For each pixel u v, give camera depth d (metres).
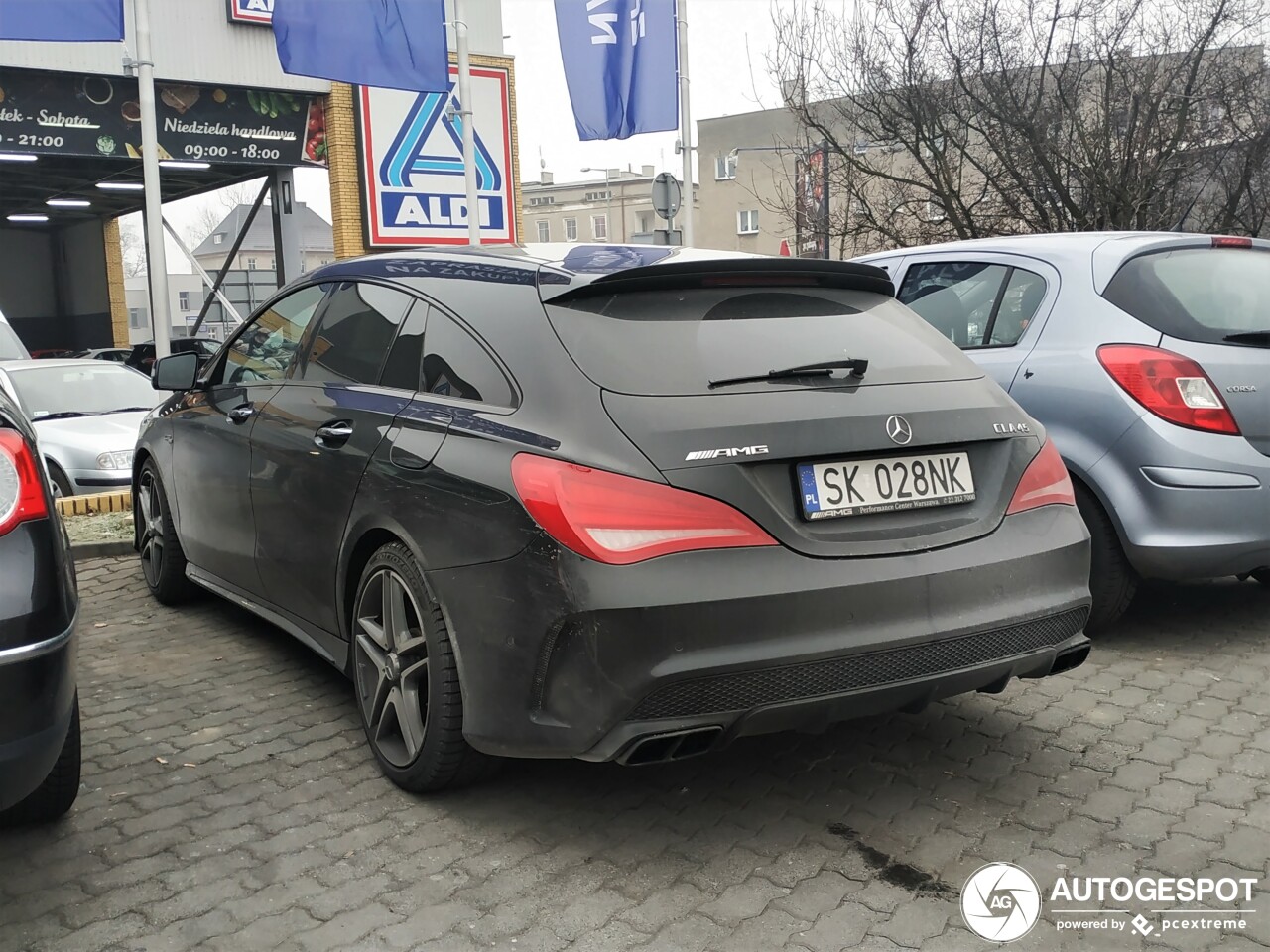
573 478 2.62
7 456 2.40
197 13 17.95
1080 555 3.08
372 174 19.73
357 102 19.47
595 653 2.55
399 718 3.19
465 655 2.86
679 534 2.56
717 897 2.65
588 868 2.80
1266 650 4.39
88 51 17.02
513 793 3.23
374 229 19.88
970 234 14.09
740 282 3.18
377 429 3.34
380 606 3.37
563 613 2.58
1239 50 12.80
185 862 2.86
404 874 2.78
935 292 5.19
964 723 3.72
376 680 3.36
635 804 3.15
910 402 2.95
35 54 16.59
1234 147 13.21
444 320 3.33
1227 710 3.77
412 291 3.56
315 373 3.95
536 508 2.65
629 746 2.55
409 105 19.91
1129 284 4.36
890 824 3.01
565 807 3.14
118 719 3.89
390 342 3.56
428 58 11.19
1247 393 4.12
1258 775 3.25
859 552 2.71
